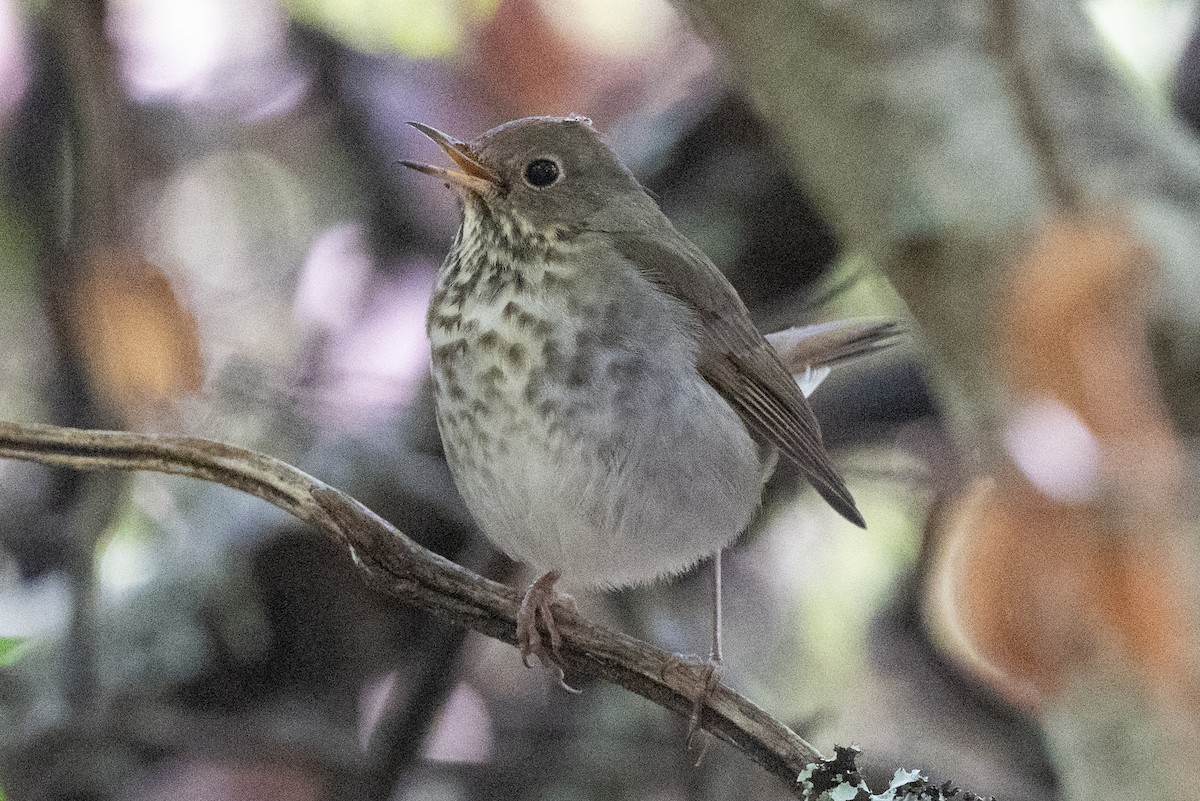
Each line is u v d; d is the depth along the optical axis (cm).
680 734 516
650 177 518
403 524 516
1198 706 431
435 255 522
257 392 516
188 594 514
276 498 498
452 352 506
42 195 519
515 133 508
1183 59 518
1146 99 499
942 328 495
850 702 521
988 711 518
